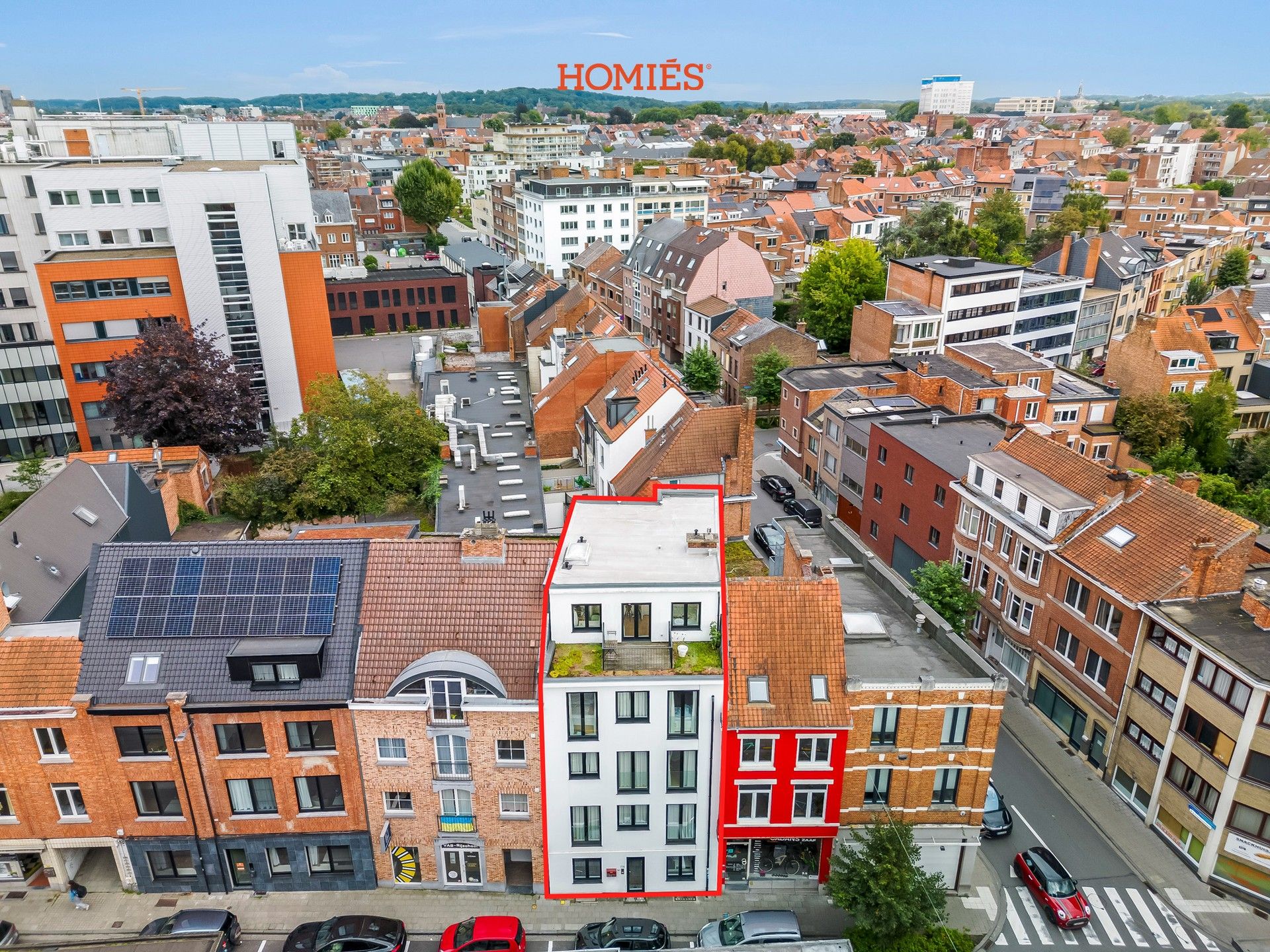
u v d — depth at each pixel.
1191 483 41.34
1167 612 35.38
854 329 95.12
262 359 77.38
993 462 46.84
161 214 75.31
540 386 83.50
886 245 129.25
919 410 63.44
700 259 100.00
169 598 32.84
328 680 31.56
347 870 34.44
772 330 86.31
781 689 31.69
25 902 33.53
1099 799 38.75
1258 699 31.36
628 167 159.88
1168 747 35.81
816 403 69.88
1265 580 37.56
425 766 31.94
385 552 34.12
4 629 33.31
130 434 63.97
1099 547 40.38
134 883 34.03
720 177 196.88
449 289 121.88
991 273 91.25
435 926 32.59
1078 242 106.81
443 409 72.06
